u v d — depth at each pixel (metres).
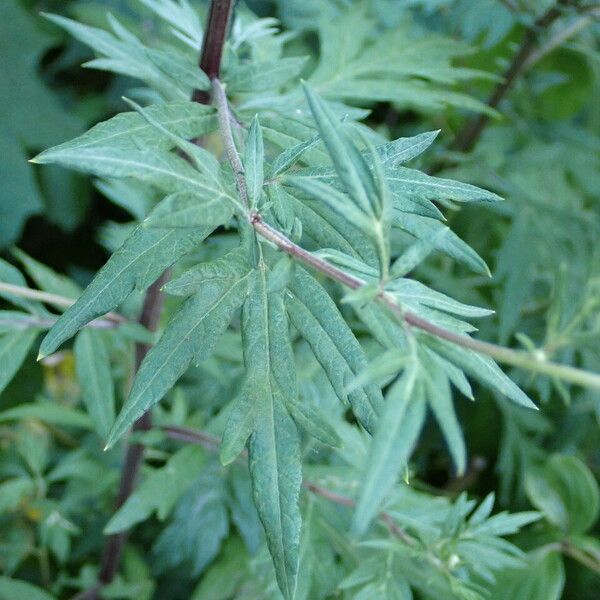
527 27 0.58
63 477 0.62
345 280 0.27
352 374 0.30
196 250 0.54
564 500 0.61
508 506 0.69
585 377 0.25
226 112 0.35
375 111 0.82
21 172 0.83
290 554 0.29
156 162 0.26
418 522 0.42
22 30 0.84
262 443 0.30
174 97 0.42
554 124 0.71
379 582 0.42
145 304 0.45
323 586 0.43
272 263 0.30
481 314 0.27
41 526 0.57
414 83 0.48
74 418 0.54
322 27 0.50
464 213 0.68
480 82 0.71
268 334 0.30
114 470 0.58
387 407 0.24
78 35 0.41
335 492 0.47
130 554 0.59
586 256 0.61
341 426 0.48
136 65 0.42
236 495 0.54
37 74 0.85
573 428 0.71
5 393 0.70
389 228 0.26
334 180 0.31
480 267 0.29
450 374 0.26
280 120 0.37
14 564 0.58
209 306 0.30
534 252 0.61
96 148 0.26
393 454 0.23
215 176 0.28
